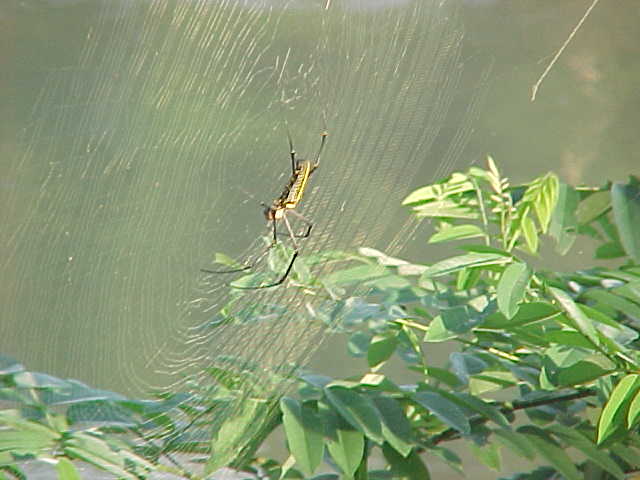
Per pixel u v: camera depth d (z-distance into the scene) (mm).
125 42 999
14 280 1026
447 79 1114
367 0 1062
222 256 1095
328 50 1058
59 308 1039
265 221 1107
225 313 1103
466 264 1065
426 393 1095
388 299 1138
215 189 1065
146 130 1019
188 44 1004
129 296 1059
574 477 1105
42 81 1009
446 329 1072
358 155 1104
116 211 1035
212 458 1049
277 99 1055
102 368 1063
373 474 1123
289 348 1104
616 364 1066
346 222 1122
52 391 1039
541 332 1089
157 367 1078
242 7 1012
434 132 1125
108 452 1023
